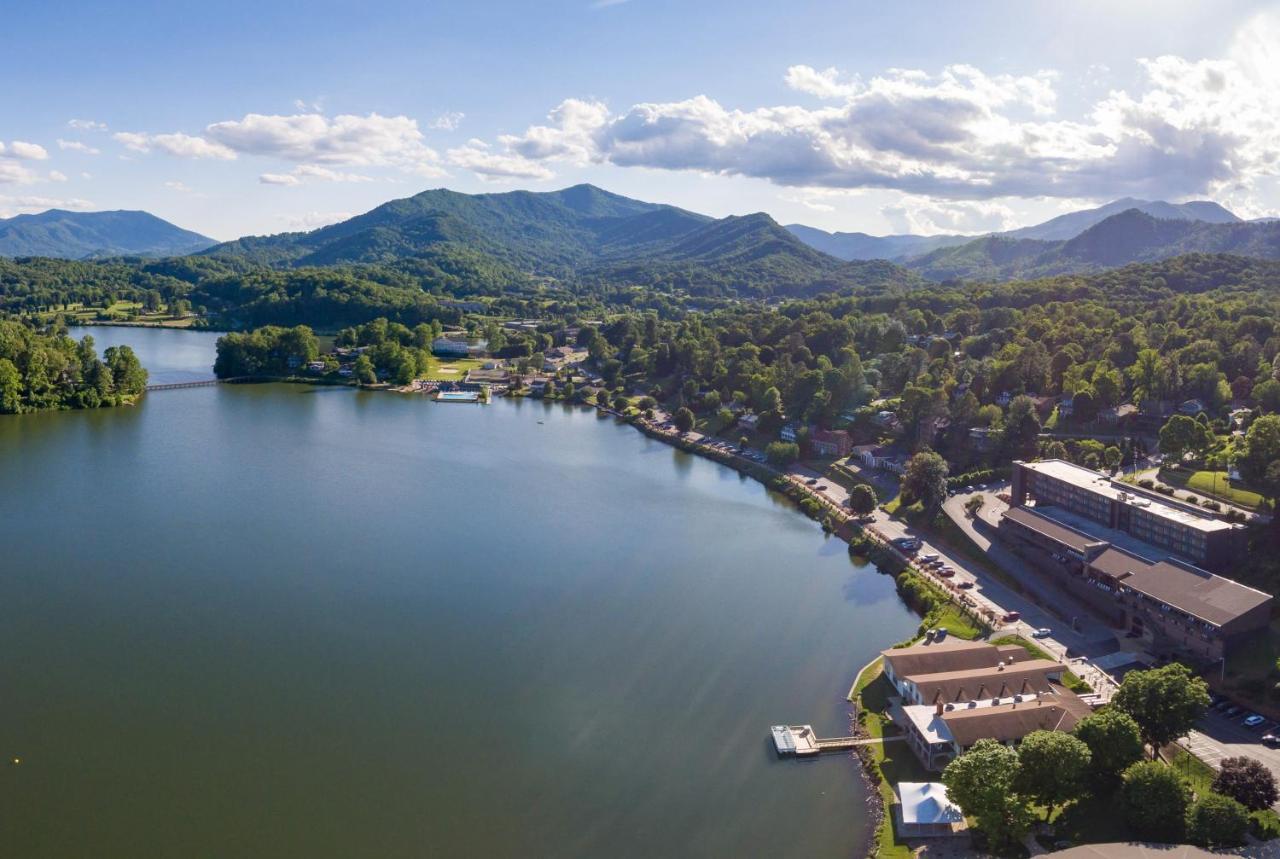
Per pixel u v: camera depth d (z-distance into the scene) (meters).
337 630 177.25
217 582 199.75
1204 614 160.75
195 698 151.12
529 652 169.62
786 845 117.44
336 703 150.38
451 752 137.12
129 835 117.75
